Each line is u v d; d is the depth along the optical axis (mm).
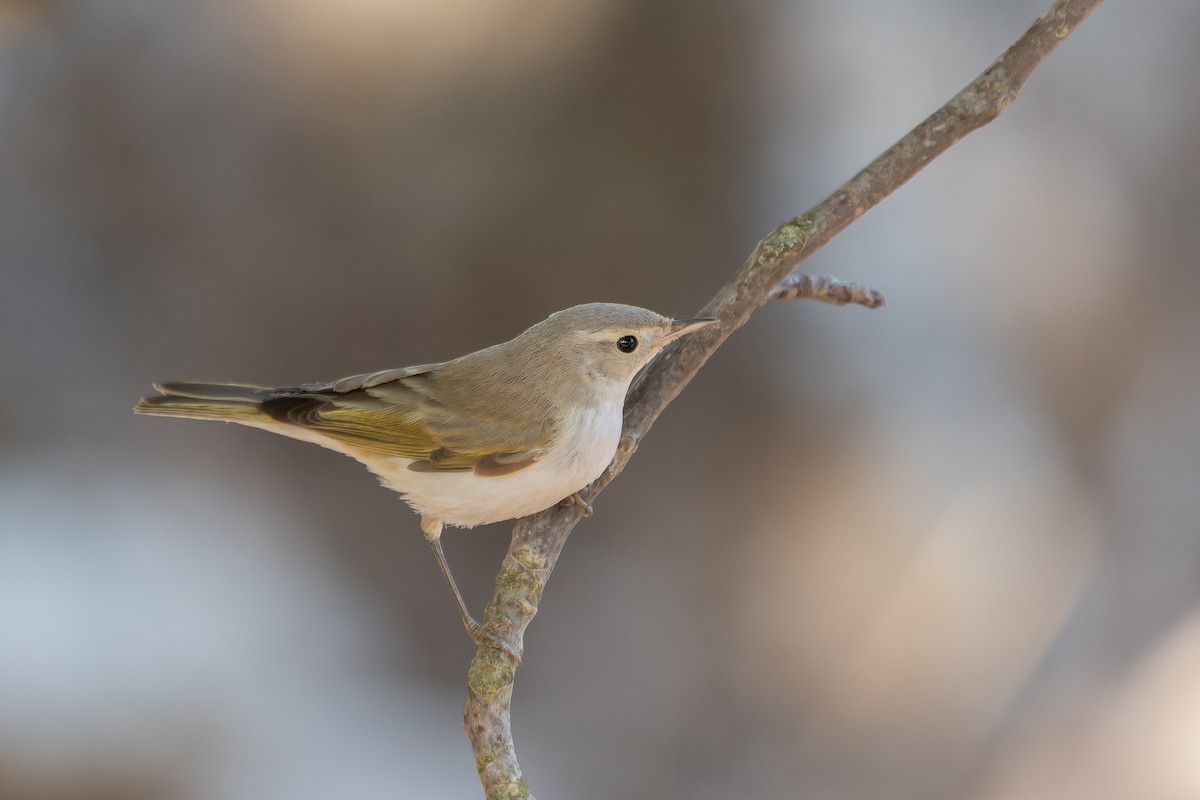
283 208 15727
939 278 13711
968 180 13938
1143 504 13633
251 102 15945
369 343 15539
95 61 15875
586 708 13203
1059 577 13031
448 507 5867
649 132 15164
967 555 13109
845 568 13289
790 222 5656
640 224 15008
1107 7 14711
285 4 16031
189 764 10883
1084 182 14102
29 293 15211
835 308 13812
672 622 13633
